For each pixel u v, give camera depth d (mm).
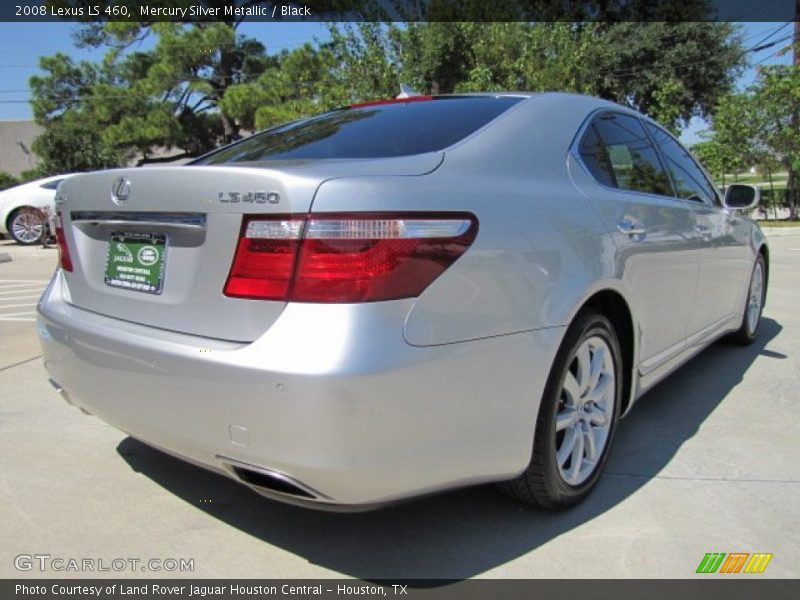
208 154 3268
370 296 1904
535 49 14422
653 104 26734
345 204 1931
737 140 19359
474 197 2199
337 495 1962
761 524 2562
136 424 2289
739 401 3939
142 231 2357
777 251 12305
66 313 2646
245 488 2893
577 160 2834
